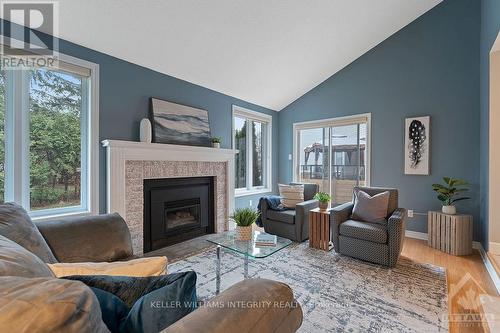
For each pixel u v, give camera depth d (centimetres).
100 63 273
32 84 236
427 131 365
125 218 282
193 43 296
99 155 273
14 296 42
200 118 378
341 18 329
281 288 84
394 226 259
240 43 318
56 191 253
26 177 233
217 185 394
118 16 238
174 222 351
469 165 334
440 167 357
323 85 473
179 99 354
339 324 171
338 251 295
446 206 322
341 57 416
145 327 66
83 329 44
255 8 274
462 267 266
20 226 131
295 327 82
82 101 268
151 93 321
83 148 270
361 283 228
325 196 329
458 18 344
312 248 320
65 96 257
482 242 305
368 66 421
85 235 163
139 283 80
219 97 416
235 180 464
